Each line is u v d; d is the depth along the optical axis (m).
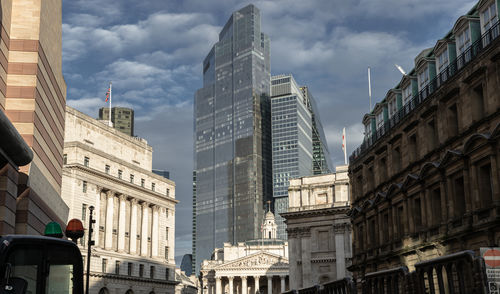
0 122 33.19
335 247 111.62
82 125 115.06
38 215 50.75
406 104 54.97
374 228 63.22
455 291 31.66
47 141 56.50
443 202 45.38
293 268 114.31
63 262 19.45
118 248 115.94
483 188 40.53
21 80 50.56
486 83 39.69
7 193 38.56
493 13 41.00
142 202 125.25
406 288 40.72
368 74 70.81
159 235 129.25
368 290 48.97
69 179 104.31
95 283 107.19
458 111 43.62
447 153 43.97
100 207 112.62
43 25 53.66
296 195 118.44
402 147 54.34
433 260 34.03
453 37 46.84
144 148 135.25
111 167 115.88
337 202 113.38
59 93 62.97
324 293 57.22
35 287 18.08
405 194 52.94
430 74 50.44
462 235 41.75
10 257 17.39
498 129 37.81
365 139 68.75
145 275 121.69
